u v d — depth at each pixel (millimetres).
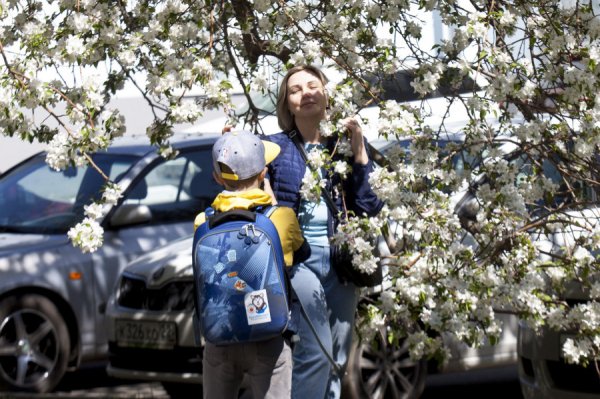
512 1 9758
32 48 9031
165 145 9617
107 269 16781
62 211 17422
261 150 8891
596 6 10359
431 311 9086
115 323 15406
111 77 9945
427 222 9047
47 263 16344
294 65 9727
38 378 16094
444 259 9031
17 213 17578
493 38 9625
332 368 9828
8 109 8734
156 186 17906
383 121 9062
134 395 16047
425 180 9523
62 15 9641
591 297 9664
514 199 9273
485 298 9086
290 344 8820
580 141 9359
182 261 15156
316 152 9117
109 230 17078
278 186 9617
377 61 9609
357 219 9047
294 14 9719
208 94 9133
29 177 18359
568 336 12148
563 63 9625
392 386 14484
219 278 8414
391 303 9094
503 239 9352
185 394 16328
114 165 18047
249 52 10570
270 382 8648
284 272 8609
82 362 16531
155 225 17625
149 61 9758
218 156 8773
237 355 8648
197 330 9133
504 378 17516
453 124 15000
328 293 9664
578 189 10078
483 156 9547
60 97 9156
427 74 9344
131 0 9766
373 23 9805
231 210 8625
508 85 9109
